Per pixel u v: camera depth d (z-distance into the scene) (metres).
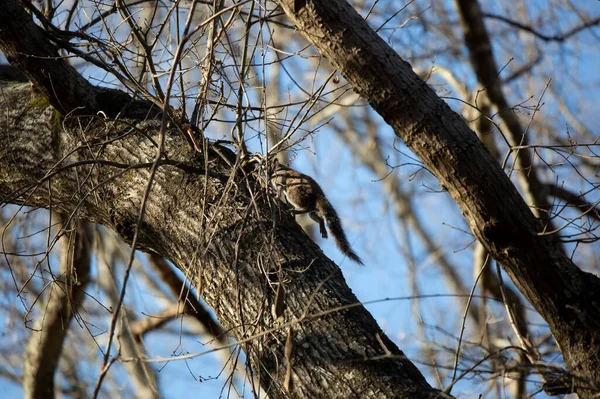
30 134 11.03
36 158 10.87
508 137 17.11
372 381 8.10
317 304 8.72
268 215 9.48
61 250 15.59
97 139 10.48
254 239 9.20
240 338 8.66
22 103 11.48
